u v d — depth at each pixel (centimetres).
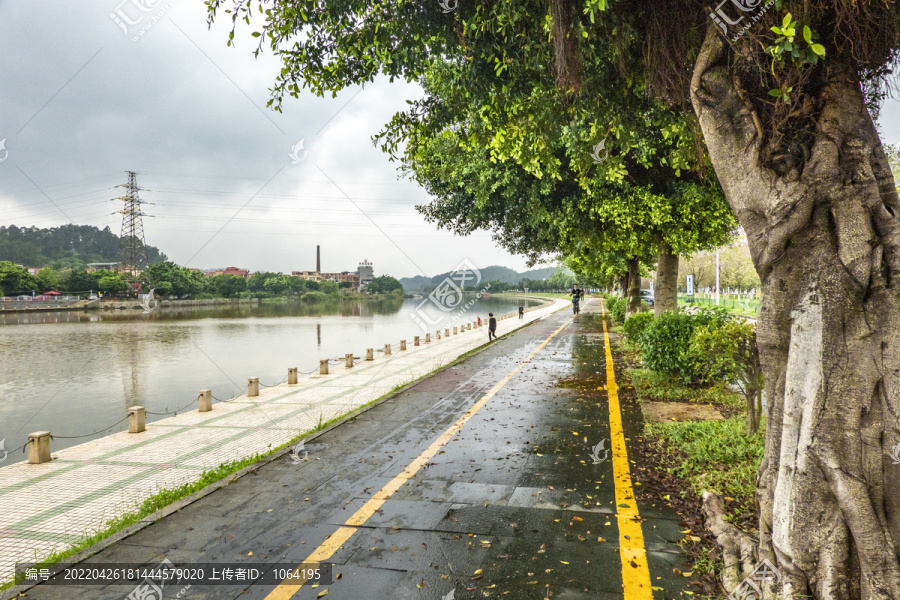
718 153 324
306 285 9744
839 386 273
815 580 275
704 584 318
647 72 443
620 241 1038
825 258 280
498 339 2233
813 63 266
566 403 864
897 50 301
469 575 337
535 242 1502
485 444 640
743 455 533
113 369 2047
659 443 611
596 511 429
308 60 546
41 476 659
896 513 259
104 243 9538
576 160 688
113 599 324
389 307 8044
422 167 1345
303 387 1346
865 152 278
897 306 266
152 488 605
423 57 537
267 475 544
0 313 5556
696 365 832
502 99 554
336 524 420
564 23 404
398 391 1036
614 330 2389
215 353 2547
